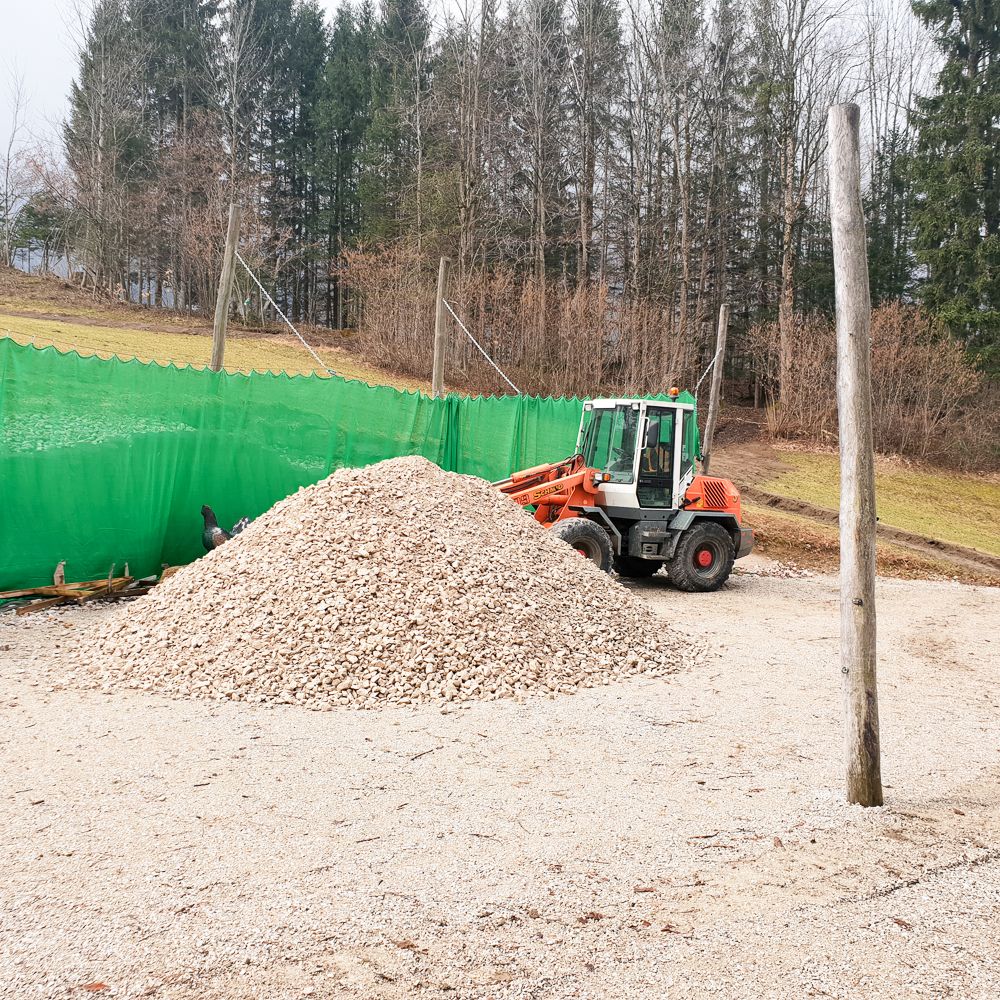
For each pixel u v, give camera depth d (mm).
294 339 35219
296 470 11234
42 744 5234
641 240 41406
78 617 8531
